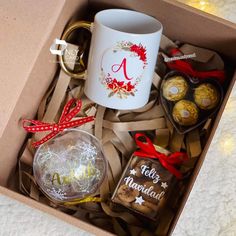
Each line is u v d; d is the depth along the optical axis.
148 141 0.51
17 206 0.58
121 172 0.53
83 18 0.54
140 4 0.50
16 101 0.45
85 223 0.44
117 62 0.47
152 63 0.49
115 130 0.53
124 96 0.49
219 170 0.61
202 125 0.53
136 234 0.51
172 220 0.50
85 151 0.51
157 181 0.50
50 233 0.57
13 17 0.46
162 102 0.53
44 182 0.51
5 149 0.49
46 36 0.45
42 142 0.51
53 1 0.45
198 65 0.54
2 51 0.45
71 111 0.51
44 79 0.52
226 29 0.48
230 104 0.61
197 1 0.61
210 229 0.59
